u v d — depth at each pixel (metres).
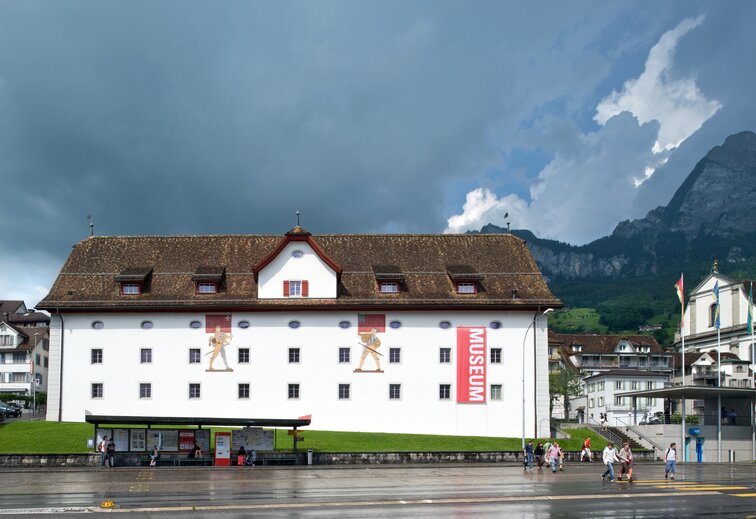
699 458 75.75
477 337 79.88
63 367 78.94
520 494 43.53
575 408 150.75
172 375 78.75
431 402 78.88
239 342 79.19
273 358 79.06
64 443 67.56
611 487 47.22
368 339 79.44
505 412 79.12
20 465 61.25
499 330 80.19
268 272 80.25
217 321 79.44
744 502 40.56
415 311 80.00
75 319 79.69
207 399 78.50
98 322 79.62
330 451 65.94
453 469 60.34
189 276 82.62
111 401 78.44
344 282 81.81
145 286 81.19
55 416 78.31
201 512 36.91
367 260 84.81
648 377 136.62
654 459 73.12
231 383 78.69
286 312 79.69
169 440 62.66
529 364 79.81
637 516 36.09
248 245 86.81
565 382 138.00
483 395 79.12
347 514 36.34
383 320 79.75
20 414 96.50
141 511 37.22
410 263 84.62
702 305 121.00
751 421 77.62
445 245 87.44
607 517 35.78
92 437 69.38
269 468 60.12
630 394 81.62
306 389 78.75
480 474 56.16
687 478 53.47
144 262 84.38
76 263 84.12
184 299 79.56
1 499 42.16
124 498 42.28
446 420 78.75
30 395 133.00
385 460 65.25
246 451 63.38
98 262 84.31
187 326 79.38
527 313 80.50
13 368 140.38
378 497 42.16
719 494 43.69
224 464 62.22
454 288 81.56
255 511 37.19
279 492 44.50
